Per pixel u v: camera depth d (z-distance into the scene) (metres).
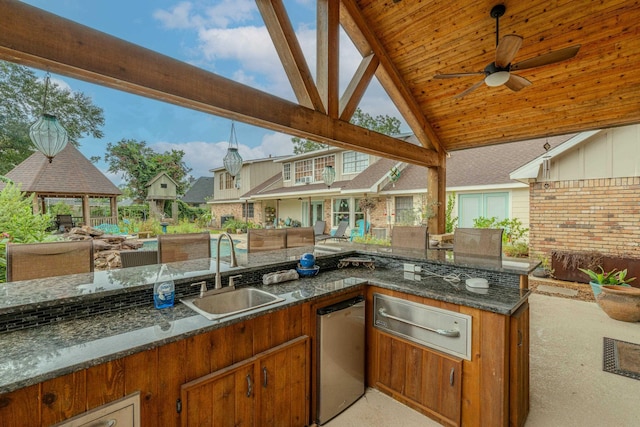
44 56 1.90
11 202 4.97
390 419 2.18
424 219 6.97
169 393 1.42
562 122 4.80
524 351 2.14
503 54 3.21
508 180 8.12
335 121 3.92
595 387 2.63
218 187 19.73
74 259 2.44
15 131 15.15
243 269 2.34
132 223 14.43
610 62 3.84
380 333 2.47
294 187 14.86
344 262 3.12
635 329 3.82
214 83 2.76
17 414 1.05
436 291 2.20
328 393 2.15
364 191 10.64
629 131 5.47
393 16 4.12
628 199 5.48
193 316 1.65
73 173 12.36
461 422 2.01
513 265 2.51
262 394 1.79
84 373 1.18
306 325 2.06
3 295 1.60
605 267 5.46
